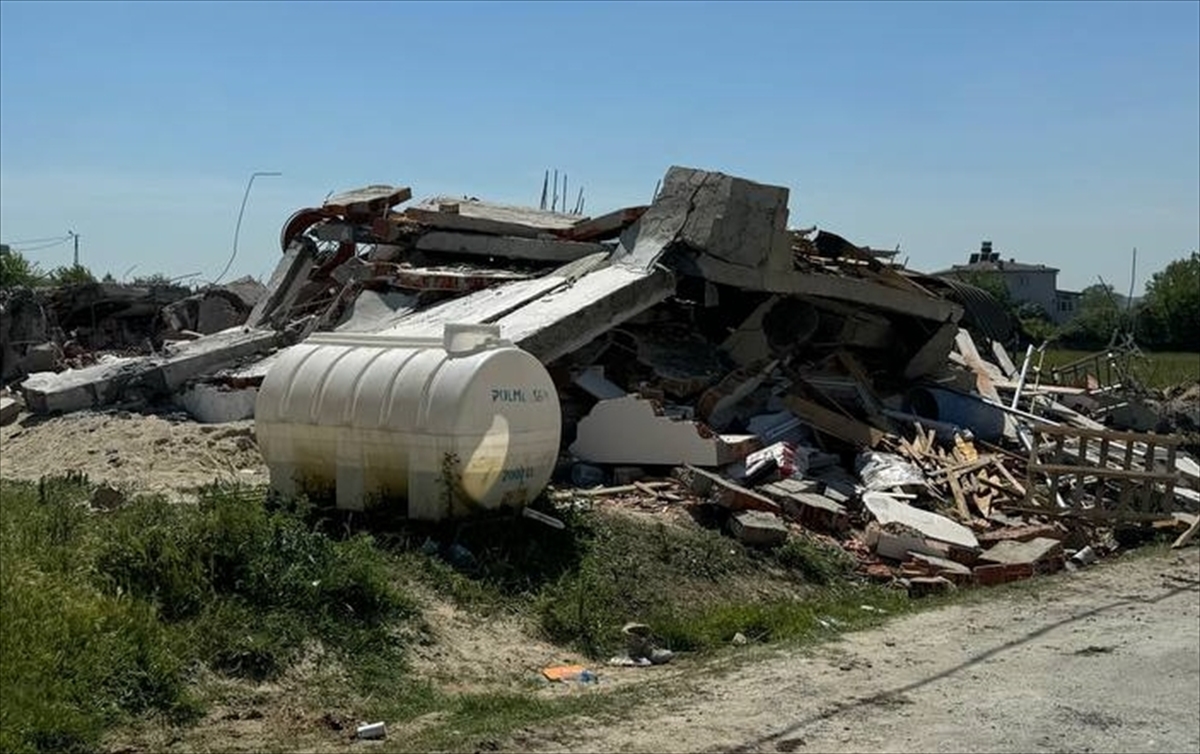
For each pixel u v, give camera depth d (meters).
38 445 14.30
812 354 18.27
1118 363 24.36
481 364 10.16
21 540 8.64
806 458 14.63
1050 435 16.19
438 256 18.55
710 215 16.23
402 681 7.73
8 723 6.09
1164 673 8.50
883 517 13.23
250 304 23.28
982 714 7.45
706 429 13.40
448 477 10.04
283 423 10.71
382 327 16.23
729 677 8.27
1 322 21.08
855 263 18.48
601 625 9.30
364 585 8.44
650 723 7.11
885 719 7.30
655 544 11.10
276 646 7.61
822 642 9.35
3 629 6.79
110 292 24.16
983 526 14.20
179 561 8.00
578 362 15.27
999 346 23.16
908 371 19.19
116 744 6.42
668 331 16.94
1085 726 7.25
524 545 10.25
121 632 7.16
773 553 11.77
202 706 6.94
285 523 8.77
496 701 7.44
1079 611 10.67
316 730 6.85
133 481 12.04
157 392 15.68
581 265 16.59
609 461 13.71
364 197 19.19
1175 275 55.66
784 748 6.73
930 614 10.55
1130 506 15.20
